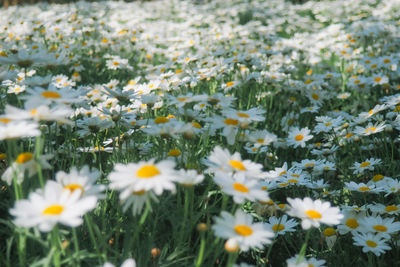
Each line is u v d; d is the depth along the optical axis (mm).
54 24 1726
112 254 594
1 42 1261
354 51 1597
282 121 1100
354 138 916
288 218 710
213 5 3125
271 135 636
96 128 728
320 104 1154
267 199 509
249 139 631
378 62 1384
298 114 1139
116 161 733
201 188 748
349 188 714
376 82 1229
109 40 1729
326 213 543
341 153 991
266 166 875
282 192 803
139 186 477
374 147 894
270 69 1336
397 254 647
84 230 618
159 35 1984
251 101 1191
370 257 619
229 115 607
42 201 469
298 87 1191
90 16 2037
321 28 2518
